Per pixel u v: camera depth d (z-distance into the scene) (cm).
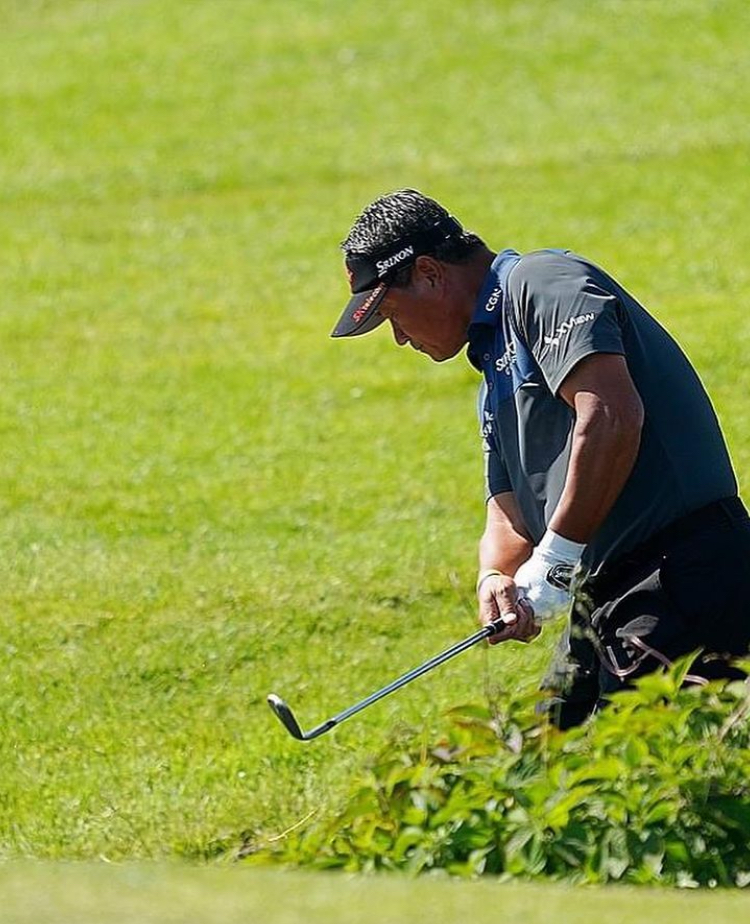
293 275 5891
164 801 2003
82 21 9944
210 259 6169
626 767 1458
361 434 4056
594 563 1658
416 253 1662
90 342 5197
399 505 3488
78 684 2516
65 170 7606
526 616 1594
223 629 2738
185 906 1166
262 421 4228
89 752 2225
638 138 7369
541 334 1584
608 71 8344
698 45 8562
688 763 1477
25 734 2305
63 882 1248
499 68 8538
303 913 1148
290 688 2456
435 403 4309
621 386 1546
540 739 1533
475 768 1534
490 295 1645
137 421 4291
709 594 1622
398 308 1684
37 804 2031
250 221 6681
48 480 3781
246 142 7838
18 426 4291
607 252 5797
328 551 3167
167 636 2714
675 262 5594
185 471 3828
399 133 7794
